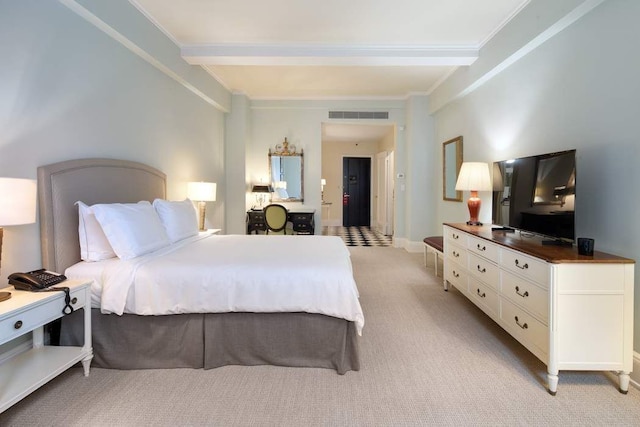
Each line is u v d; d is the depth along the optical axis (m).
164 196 3.36
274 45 3.60
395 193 6.09
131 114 2.91
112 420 1.60
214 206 4.95
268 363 2.10
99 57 2.52
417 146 5.61
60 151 2.21
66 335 2.09
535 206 2.42
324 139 9.19
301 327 2.07
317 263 2.16
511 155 3.22
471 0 2.78
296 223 5.58
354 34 3.39
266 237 3.27
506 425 1.57
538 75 2.79
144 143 3.11
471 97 4.14
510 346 2.35
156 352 2.08
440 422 1.59
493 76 3.54
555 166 2.21
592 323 1.78
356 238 7.47
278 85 5.13
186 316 2.08
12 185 1.60
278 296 2.01
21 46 1.94
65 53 2.23
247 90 5.39
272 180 5.92
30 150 2.01
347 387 1.87
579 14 2.26
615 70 2.03
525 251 2.03
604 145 2.11
